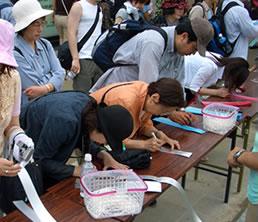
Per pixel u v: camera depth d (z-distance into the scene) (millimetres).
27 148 1582
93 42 3359
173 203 2992
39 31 2506
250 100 3004
